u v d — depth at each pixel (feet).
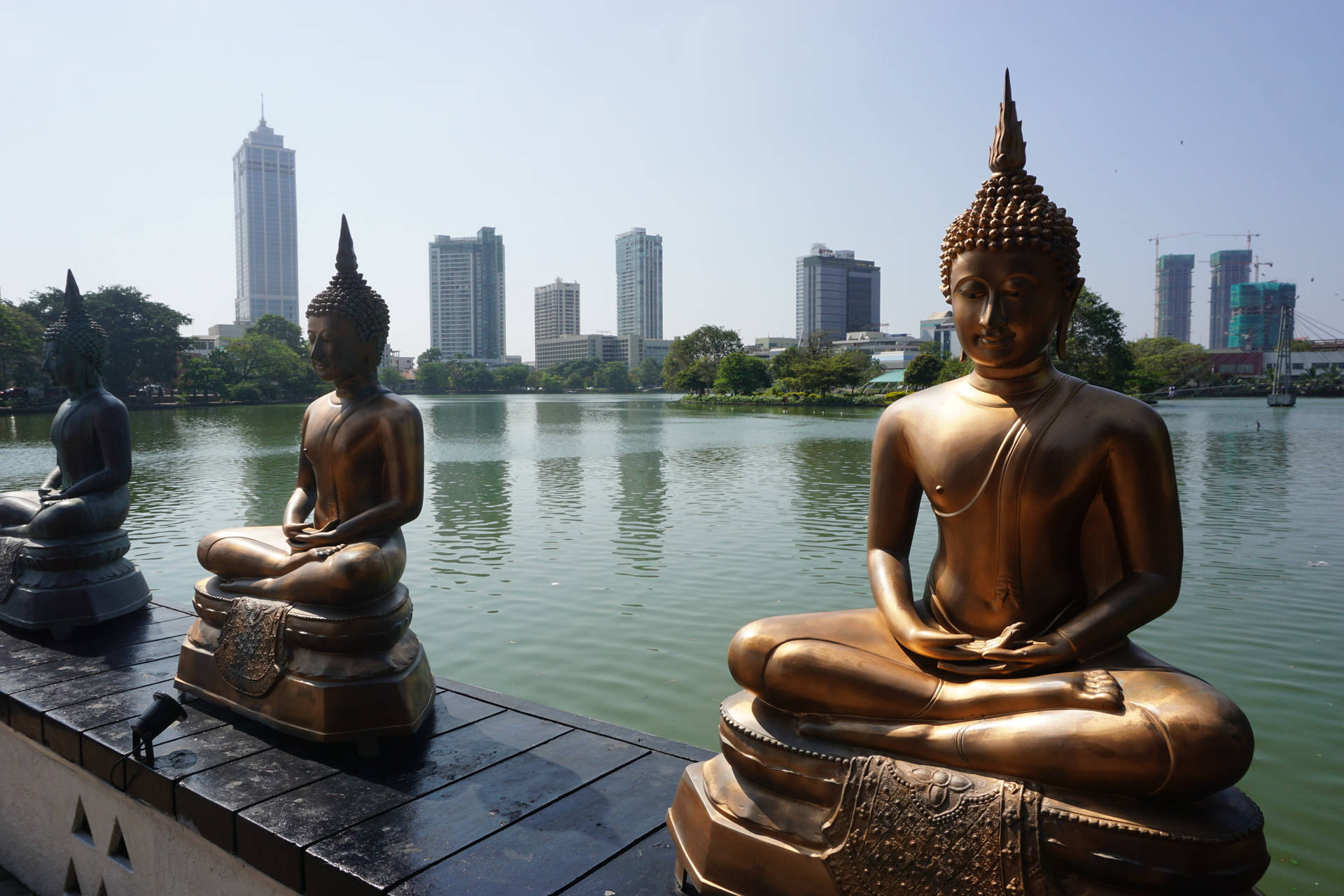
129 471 22.65
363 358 17.38
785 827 10.19
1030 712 9.25
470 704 17.38
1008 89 10.77
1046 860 8.68
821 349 343.67
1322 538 47.52
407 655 15.85
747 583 38.04
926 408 11.51
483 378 481.05
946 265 11.41
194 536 49.55
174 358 250.57
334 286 17.17
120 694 17.53
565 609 33.91
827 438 128.47
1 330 186.29
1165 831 8.31
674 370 353.72
